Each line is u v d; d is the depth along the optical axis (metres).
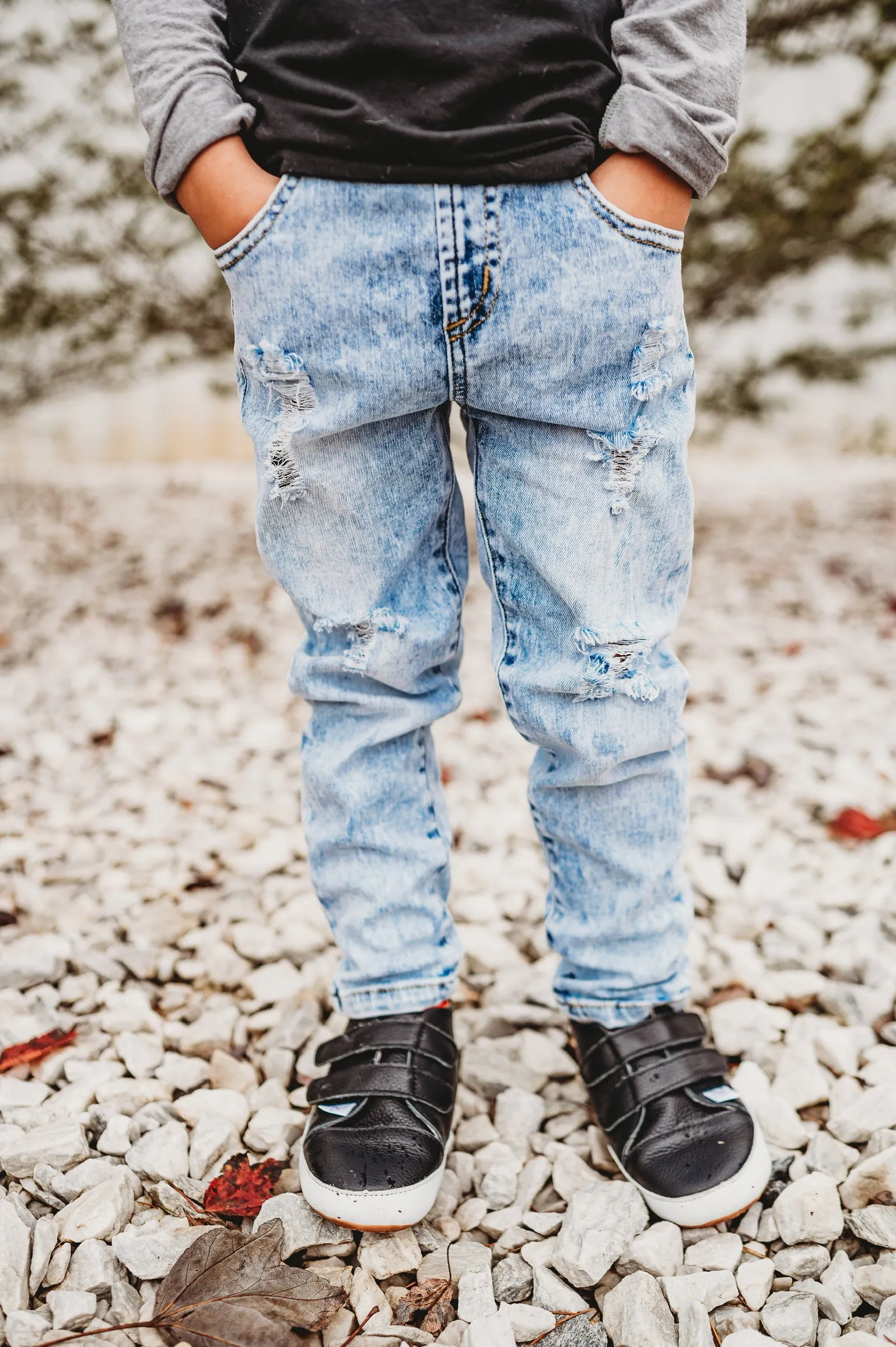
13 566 3.67
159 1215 1.14
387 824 1.17
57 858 1.92
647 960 1.21
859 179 3.48
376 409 0.98
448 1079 1.18
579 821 1.17
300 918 1.72
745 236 3.74
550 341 0.95
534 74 0.93
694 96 0.93
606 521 1.03
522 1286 1.07
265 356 0.98
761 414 4.17
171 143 0.95
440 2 0.93
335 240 0.93
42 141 3.58
